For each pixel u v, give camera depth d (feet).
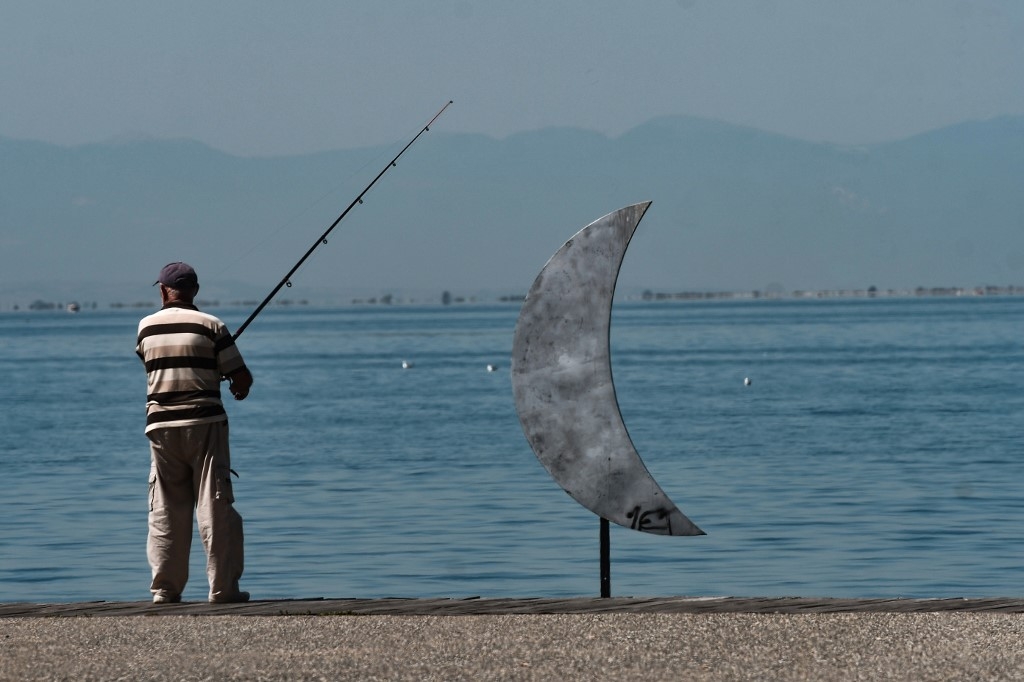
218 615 58.23
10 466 205.46
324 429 276.21
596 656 48.70
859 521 135.54
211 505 65.00
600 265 66.44
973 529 129.29
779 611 56.70
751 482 171.83
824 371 503.20
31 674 46.98
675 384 436.35
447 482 175.42
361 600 61.36
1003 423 269.03
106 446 240.12
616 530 130.82
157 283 68.39
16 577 109.40
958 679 44.52
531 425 66.95
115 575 109.91
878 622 53.67
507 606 58.90
